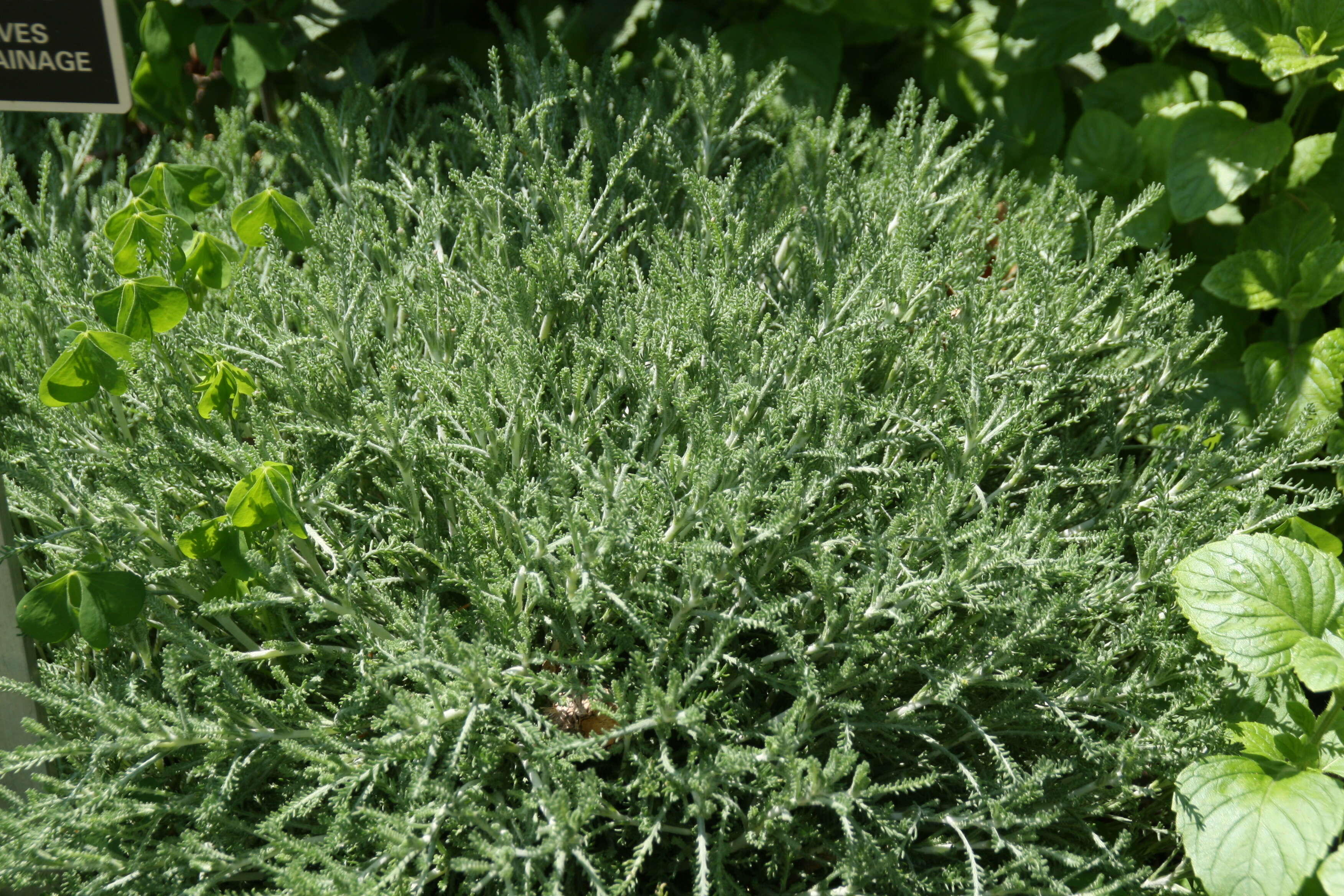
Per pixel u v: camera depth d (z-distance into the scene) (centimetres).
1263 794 112
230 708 112
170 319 115
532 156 135
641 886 115
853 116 156
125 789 112
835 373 119
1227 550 116
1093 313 132
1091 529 123
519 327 122
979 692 119
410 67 155
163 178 121
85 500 119
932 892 113
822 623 118
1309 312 144
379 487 121
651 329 123
